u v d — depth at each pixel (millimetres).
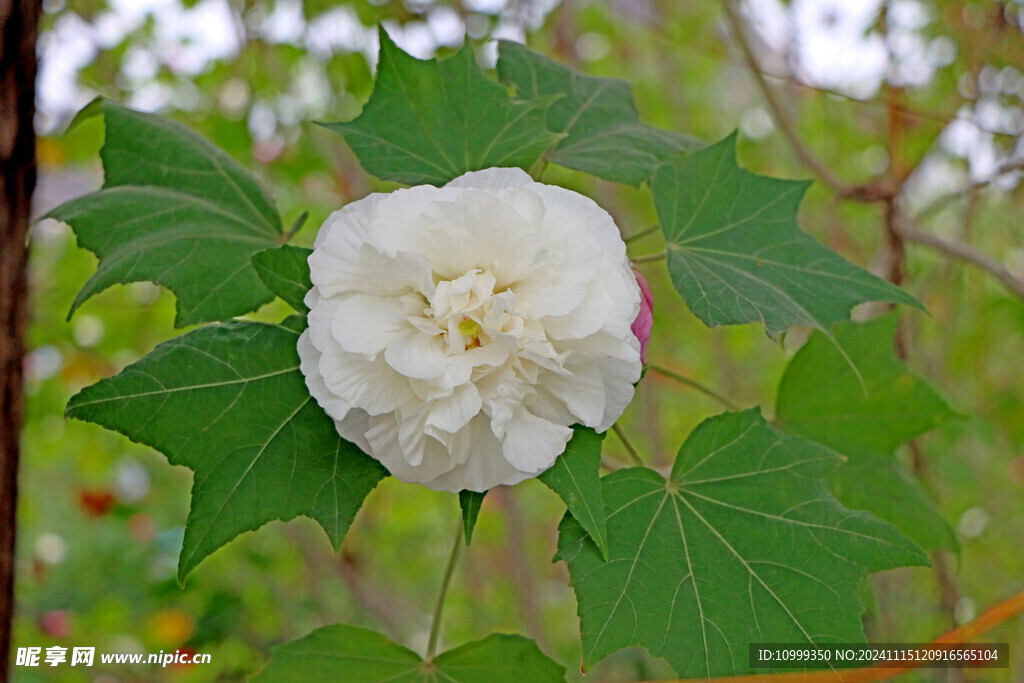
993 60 1209
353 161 1322
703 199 865
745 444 843
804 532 825
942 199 1179
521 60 920
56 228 1454
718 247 856
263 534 1683
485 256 791
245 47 1254
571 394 792
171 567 1649
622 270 796
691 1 1593
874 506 935
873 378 931
